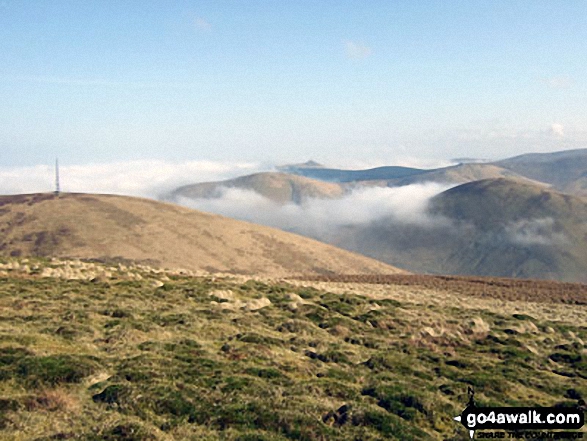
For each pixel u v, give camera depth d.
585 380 29.41
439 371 28.22
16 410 17.05
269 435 16.97
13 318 30.16
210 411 18.20
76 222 193.25
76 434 15.77
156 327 31.55
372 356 29.73
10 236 179.00
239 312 40.38
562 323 50.72
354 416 19.11
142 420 17.36
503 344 38.16
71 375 20.61
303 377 24.77
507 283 90.25
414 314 46.75
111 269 67.50
